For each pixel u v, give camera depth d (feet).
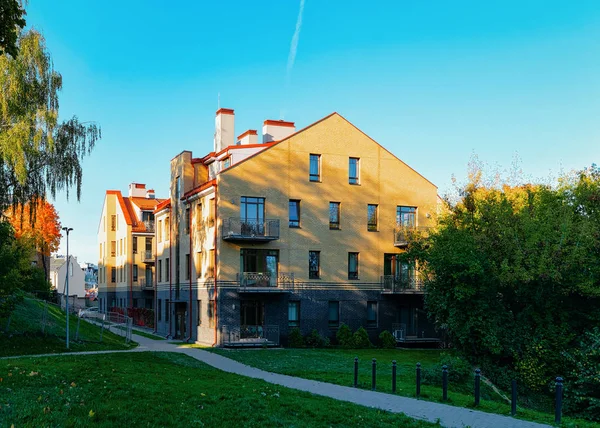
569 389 74.38
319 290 112.06
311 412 40.09
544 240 79.66
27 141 85.71
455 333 83.56
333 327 113.19
